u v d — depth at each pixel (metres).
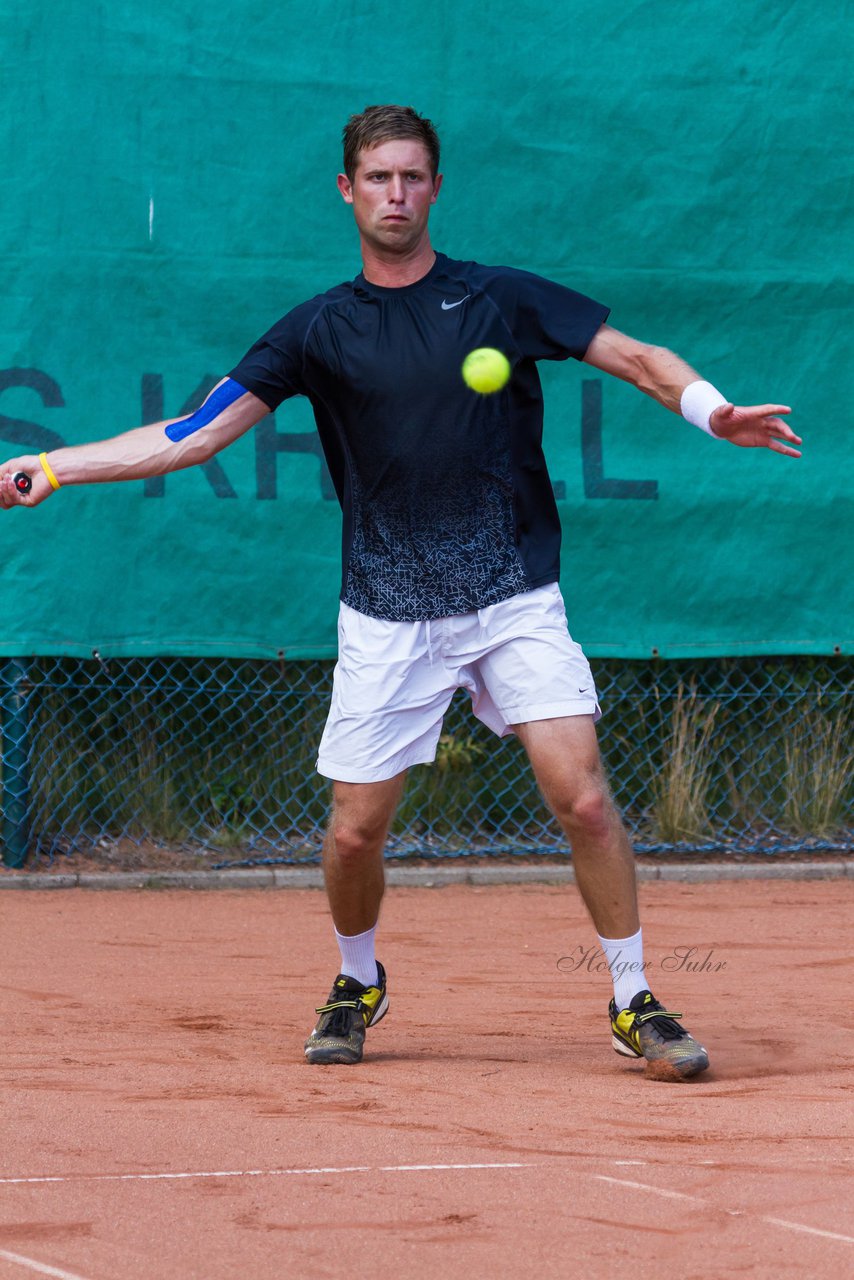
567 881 25.78
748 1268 7.93
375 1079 13.02
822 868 26.38
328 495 25.34
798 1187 9.34
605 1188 9.32
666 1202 9.03
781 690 27.95
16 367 24.69
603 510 25.83
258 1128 10.91
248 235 25.27
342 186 13.89
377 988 14.38
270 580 25.20
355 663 13.66
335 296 13.62
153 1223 8.64
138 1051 14.27
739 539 26.11
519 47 25.72
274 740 26.95
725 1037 15.15
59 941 21.08
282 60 25.28
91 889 24.75
